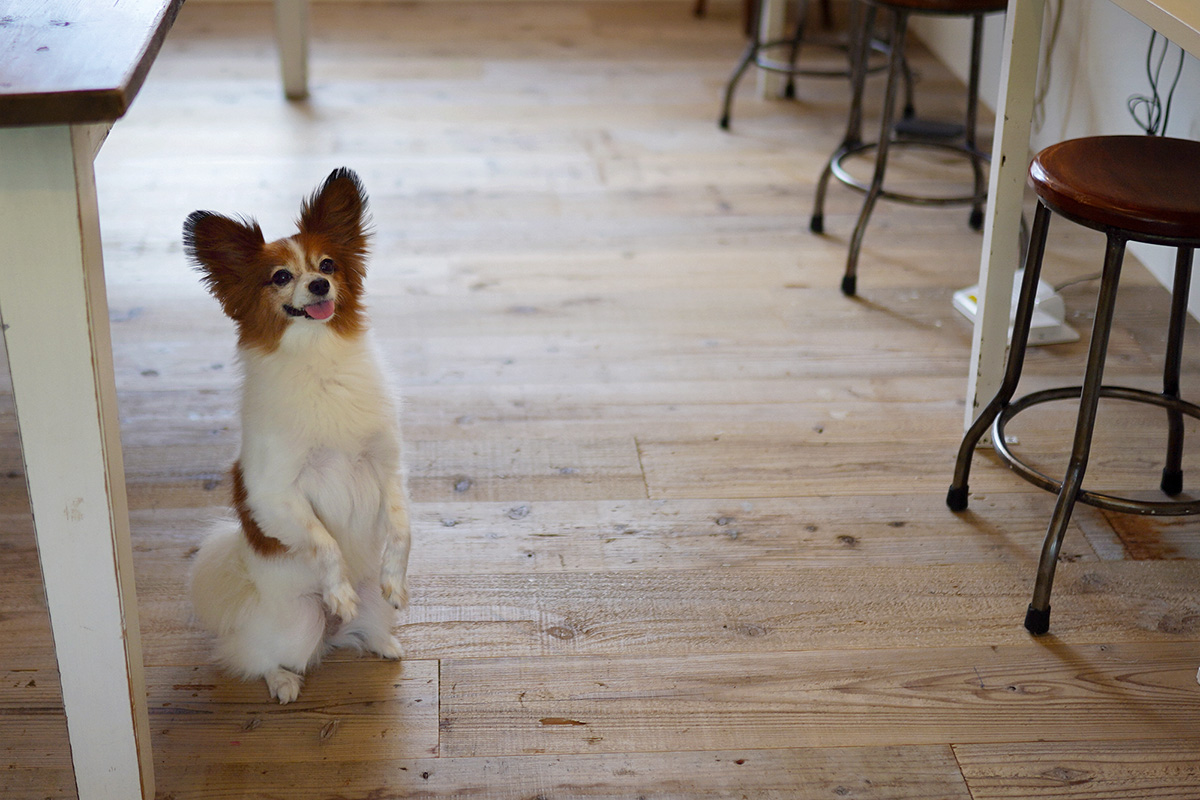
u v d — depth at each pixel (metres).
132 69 1.07
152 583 1.92
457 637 1.82
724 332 2.74
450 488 2.18
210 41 4.65
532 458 2.28
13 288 1.14
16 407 1.20
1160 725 1.65
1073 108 3.31
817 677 1.74
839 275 3.01
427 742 1.62
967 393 2.33
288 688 1.68
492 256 3.09
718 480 2.21
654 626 1.84
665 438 2.34
